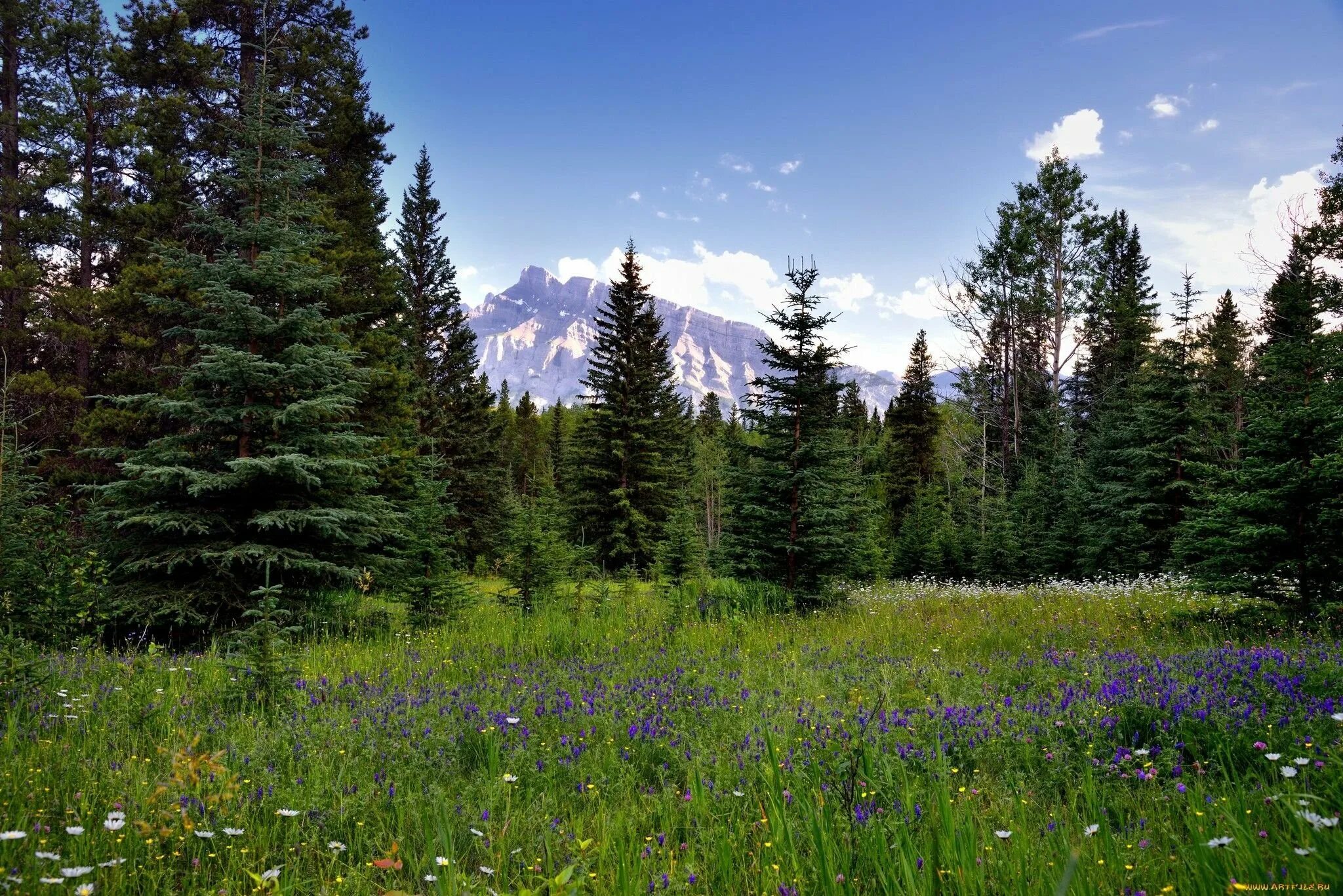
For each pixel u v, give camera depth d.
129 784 4.30
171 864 3.43
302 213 12.71
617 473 34.81
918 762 4.57
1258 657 6.50
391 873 3.46
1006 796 4.09
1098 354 47.25
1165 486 21.66
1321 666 5.77
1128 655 7.74
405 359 27.16
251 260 12.38
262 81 12.87
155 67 22.41
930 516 32.81
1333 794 3.12
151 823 3.72
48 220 22.38
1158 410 22.25
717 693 6.82
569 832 3.87
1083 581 21.03
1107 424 27.81
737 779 4.53
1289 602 10.32
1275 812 3.19
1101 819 3.44
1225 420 24.42
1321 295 27.73
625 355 36.69
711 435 60.56
